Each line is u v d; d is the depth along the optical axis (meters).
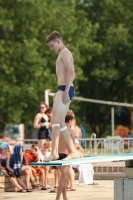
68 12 81.62
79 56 81.44
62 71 18.86
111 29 90.81
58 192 20.69
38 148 30.94
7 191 29.55
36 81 76.25
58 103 18.70
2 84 74.81
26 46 74.50
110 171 36.59
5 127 75.62
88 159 17.89
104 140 37.12
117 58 93.75
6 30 76.12
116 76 92.31
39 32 79.06
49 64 79.94
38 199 25.31
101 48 88.62
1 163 29.48
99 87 97.25
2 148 29.47
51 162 17.64
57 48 18.98
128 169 19.05
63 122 19.02
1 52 74.25
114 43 91.75
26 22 76.94
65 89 18.69
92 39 92.19
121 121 125.62
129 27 94.19
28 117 77.69
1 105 75.25
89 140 37.22
